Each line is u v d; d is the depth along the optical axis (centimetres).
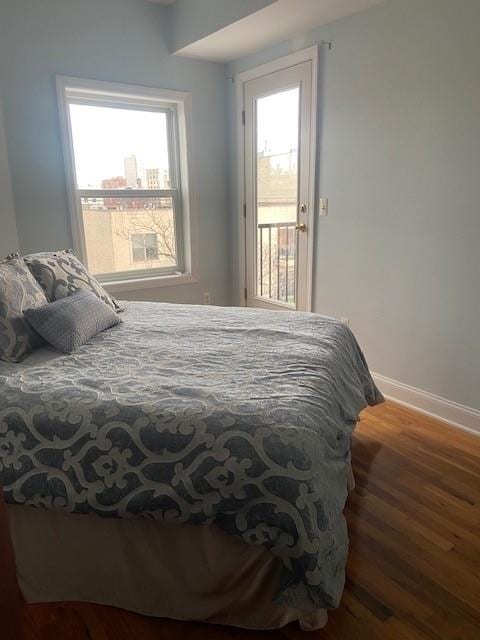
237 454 125
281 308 373
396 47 255
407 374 282
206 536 132
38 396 148
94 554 142
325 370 170
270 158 357
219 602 136
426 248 259
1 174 296
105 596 145
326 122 305
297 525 119
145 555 138
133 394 146
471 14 221
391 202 274
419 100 249
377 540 171
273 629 135
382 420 265
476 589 150
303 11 271
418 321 271
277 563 128
